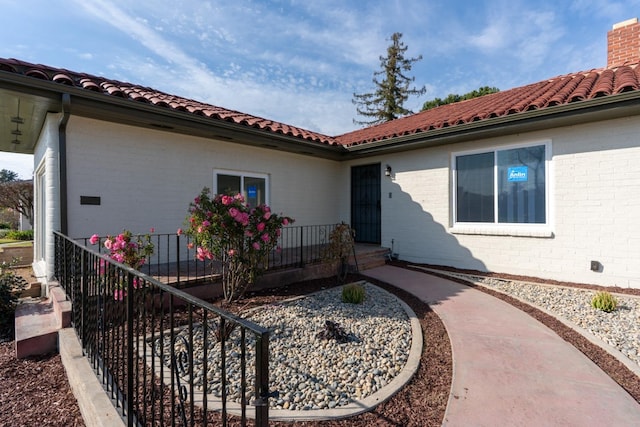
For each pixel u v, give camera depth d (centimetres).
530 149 610
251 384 253
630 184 508
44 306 428
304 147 763
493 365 287
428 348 326
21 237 1747
